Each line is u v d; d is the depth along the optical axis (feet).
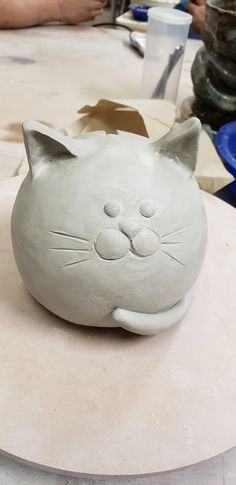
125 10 7.19
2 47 4.49
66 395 1.51
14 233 1.66
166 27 3.50
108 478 1.35
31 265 1.59
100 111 2.96
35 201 1.59
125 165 1.57
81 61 4.44
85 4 5.28
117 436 1.42
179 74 3.71
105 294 1.53
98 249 1.48
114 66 4.43
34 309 1.81
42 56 4.43
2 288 1.87
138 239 1.48
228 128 3.22
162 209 1.54
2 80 3.84
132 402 1.52
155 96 3.73
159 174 1.60
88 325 1.70
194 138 1.61
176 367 1.65
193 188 1.70
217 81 3.40
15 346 1.65
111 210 1.48
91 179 1.54
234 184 2.92
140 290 1.54
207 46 3.29
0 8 4.76
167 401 1.54
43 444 1.37
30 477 1.53
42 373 1.57
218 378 1.64
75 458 1.35
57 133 1.59
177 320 1.72
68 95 3.75
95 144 1.66
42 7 5.04
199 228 1.66
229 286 2.03
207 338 1.78
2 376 1.54
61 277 1.54
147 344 1.73
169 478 1.60
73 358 1.64
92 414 1.47
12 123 3.25
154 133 2.72
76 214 1.51
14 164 2.82
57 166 1.62
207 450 1.42
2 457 1.57
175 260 1.57
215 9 3.08
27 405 1.47
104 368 1.62
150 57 3.67
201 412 1.52
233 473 1.63
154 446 1.41
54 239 1.52
